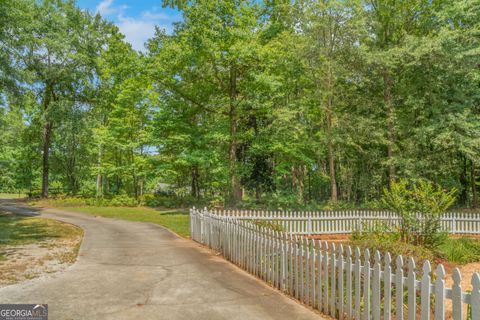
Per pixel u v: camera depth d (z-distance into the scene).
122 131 33.66
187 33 22.80
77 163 43.03
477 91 24.12
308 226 16.11
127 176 37.53
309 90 26.42
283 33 23.97
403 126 24.97
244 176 27.16
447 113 23.22
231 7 23.62
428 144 24.22
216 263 9.07
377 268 4.71
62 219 20.11
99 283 7.16
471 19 23.53
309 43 22.64
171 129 27.03
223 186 31.31
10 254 10.07
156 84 27.06
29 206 29.88
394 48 23.52
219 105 28.19
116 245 11.63
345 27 22.55
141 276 7.73
